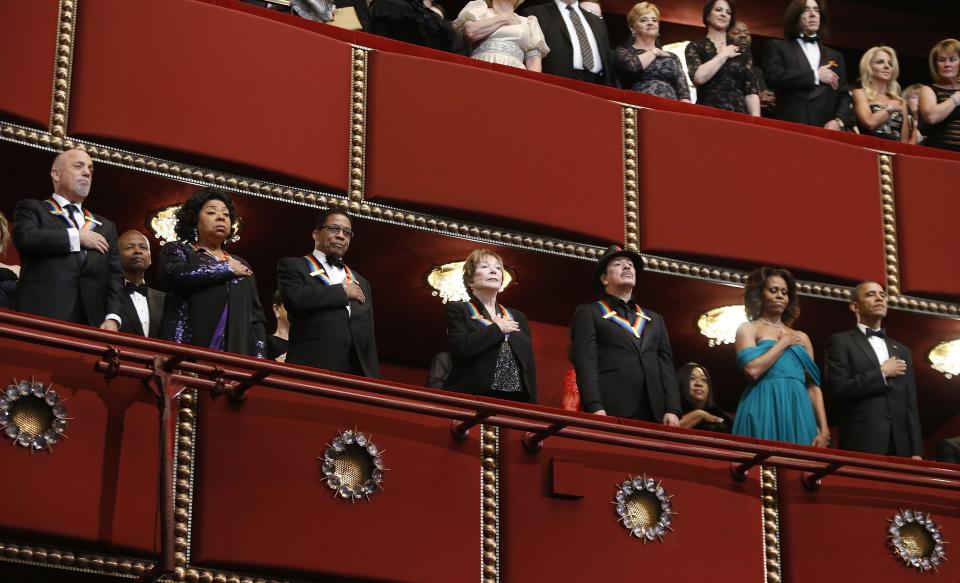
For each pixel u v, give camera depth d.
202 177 17.92
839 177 20.39
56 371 14.24
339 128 18.61
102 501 14.04
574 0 20.86
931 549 16.61
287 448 14.82
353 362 16.12
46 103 17.48
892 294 20.27
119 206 18.33
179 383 14.21
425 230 18.67
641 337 17.03
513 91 19.19
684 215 19.61
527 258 19.22
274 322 20.19
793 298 17.86
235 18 18.31
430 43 19.75
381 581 14.77
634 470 15.96
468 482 15.40
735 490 16.27
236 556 14.36
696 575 15.81
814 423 17.11
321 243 16.48
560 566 15.40
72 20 17.84
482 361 16.25
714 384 21.98
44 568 14.02
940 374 21.88
